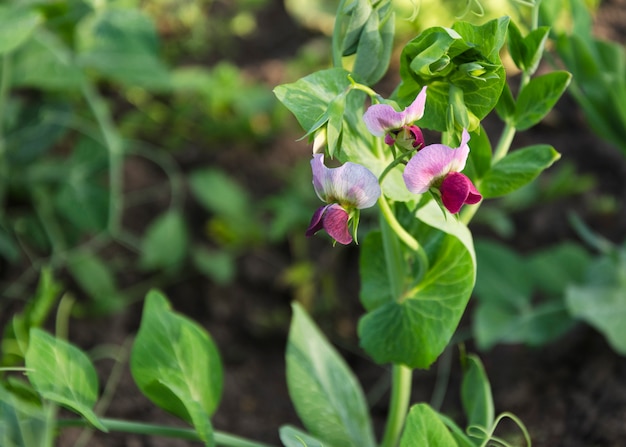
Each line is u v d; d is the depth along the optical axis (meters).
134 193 1.11
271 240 1.07
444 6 1.10
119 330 0.98
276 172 1.13
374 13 0.65
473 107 0.63
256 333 1.00
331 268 1.04
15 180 1.01
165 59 1.29
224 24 1.35
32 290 0.99
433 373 0.93
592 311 0.87
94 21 1.06
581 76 0.81
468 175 0.67
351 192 0.61
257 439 0.90
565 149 1.09
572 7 0.80
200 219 1.10
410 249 0.69
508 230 1.00
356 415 0.75
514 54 0.67
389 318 0.69
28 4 0.84
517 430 0.86
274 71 1.25
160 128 1.18
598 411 0.85
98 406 0.90
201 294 1.03
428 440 0.63
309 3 1.33
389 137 0.61
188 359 0.70
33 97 1.15
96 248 1.05
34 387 0.67
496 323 0.90
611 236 1.00
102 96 1.22
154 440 0.87
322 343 0.77
